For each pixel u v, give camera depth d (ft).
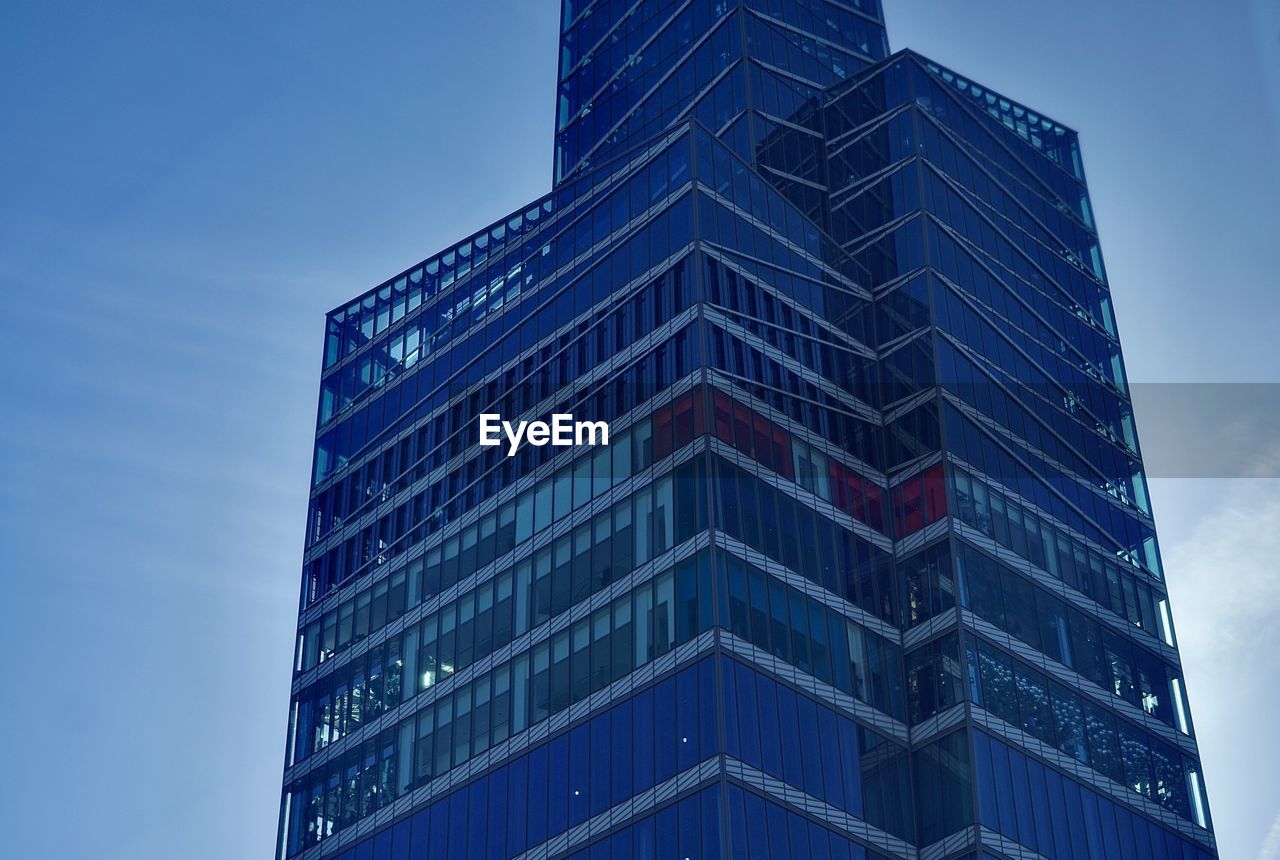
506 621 333.83
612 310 347.97
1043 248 401.08
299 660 377.91
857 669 313.32
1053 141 424.46
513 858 303.07
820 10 431.02
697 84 418.31
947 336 354.54
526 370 361.92
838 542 325.83
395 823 331.57
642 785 289.12
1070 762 322.34
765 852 276.82
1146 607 364.79
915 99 387.96
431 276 399.85
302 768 360.69
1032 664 328.70
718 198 345.10
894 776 307.37
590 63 465.06
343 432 400.26
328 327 417.90
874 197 381.60
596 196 367.04
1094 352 396.98
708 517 304.50
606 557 320.09
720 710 284.00
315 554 390.21
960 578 325.01
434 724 336.49
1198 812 341.62
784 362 337.72
